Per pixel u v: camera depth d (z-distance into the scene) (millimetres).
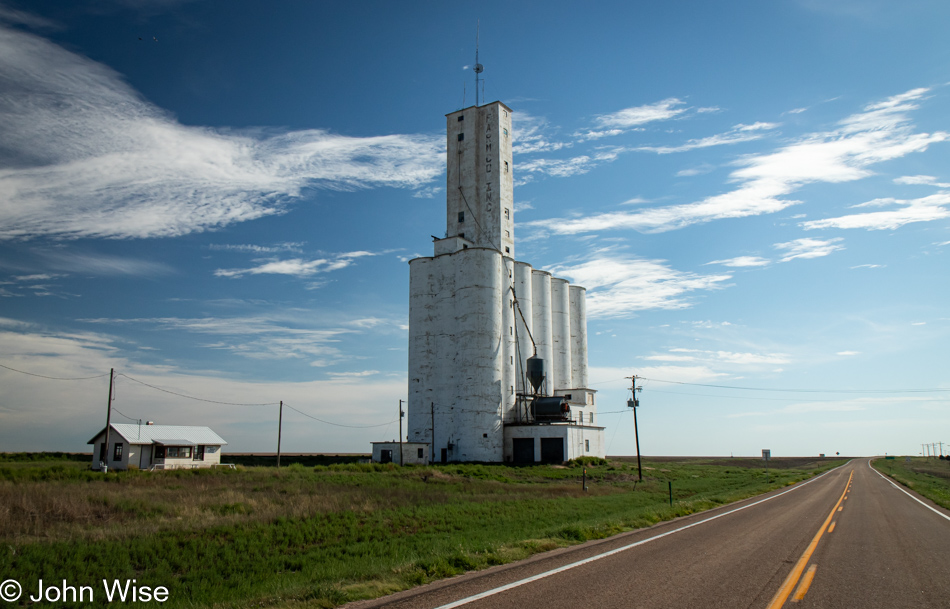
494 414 79812
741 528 22875
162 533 21578
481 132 93438
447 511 29922
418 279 87875
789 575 13547
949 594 12000
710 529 22484
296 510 27891
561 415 82750
